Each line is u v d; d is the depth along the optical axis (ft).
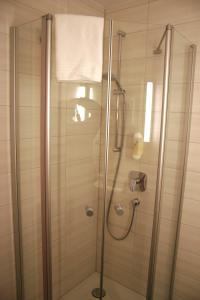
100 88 5.03
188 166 5.08
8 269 4.76
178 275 5.54
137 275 5.86
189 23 4.70
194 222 5.16
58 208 5.27
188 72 4.77
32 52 4.29
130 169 5.40
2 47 4.06
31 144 4.72
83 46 3.99
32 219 4.99
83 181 5.55
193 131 4.92
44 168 4.37
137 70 4.87
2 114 4.26
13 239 4.76
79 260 5.93
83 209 5.74
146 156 5.14
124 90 5.09
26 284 5.11
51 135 4.59
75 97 4.92
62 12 4.93
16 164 4.55
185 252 5.36
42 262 5.01
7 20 4.05
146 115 4.93
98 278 6.14
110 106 5.23
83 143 5.35
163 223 5.34
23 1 4.23
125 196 5.61
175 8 4.83
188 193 5.15
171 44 4.26
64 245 5.57
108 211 5.75
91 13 5.61
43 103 4.15
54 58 3.93
